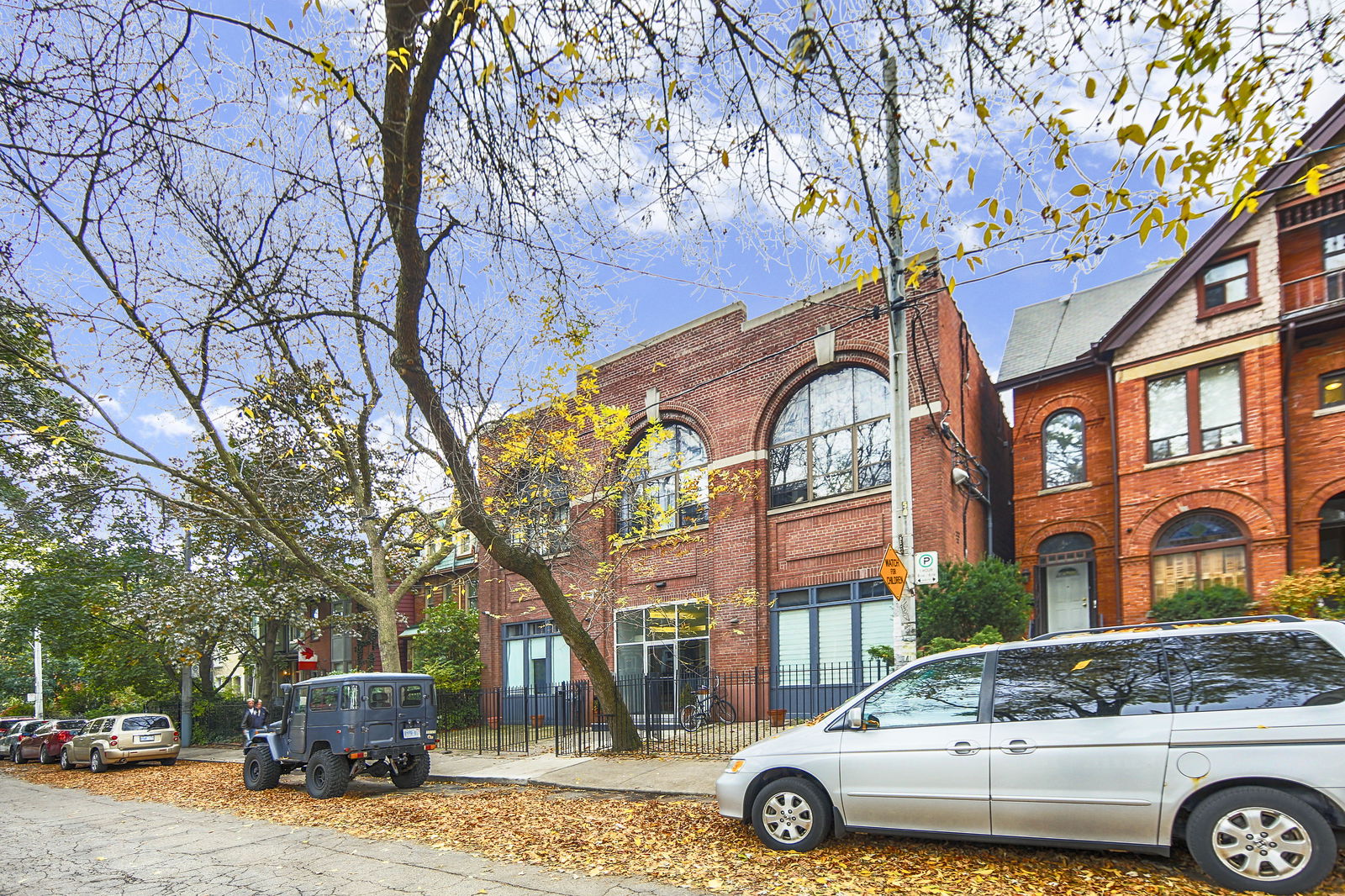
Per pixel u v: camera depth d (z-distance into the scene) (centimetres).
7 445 1698
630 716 1438
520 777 1271
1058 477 1770
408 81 799
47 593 2502
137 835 973
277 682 3334
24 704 4203
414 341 1086
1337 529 1436
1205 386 1534
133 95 587
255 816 1081
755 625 1752
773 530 1791
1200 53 525
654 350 2083
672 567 1934
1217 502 1477
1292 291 1471
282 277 899
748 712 1733
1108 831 601
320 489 1819
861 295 1686
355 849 826
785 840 712
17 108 568
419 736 1298
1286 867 545
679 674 1878
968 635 1362
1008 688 665
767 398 1823
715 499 1878
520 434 1540
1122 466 1608
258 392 1383
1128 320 1622
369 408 1493
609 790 1112
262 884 698
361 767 1367
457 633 2380
